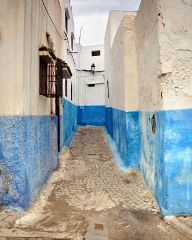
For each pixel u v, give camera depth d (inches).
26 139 168.7
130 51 269.1
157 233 144.7
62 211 172.1
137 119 266.8
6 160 166.6
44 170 226.4
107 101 594.9
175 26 167.9
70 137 487.2
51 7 277.1
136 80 267.9
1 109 166.9
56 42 319.3
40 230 143.3
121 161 300.4
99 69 783.1
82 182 236.1
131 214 168.9
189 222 154.5
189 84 166.6
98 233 141.0
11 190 166.7
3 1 167.3
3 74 166.4
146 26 210.8
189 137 165.5
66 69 307.3
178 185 164.4
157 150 183.3
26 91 171.5
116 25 486.6
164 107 166.2
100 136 523.8
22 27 165.9
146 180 222.5
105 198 196.5
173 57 167.3
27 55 174.2
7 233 138.7
